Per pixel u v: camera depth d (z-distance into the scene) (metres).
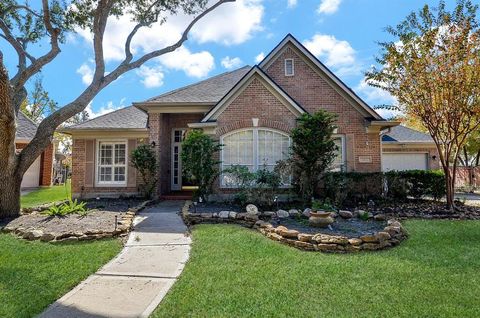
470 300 4.14
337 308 3.96
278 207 11.12
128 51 13.23
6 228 8.18
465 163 30.55
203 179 11.91
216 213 9.55
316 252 6.46
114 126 15.43
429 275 5.03
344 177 12.26
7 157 9.61
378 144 14.02
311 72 14.80
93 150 15.44
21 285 4.76
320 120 11.20
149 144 14.52
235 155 12.88
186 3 14.15
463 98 10.38
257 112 12.91
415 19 10.88
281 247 6.72
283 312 3.87
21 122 20.70
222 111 12.98
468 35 10.17
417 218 9.70
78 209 10.20
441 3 10.49
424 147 21.11
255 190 11.15
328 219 8.07
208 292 4.50
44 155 22.02
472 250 6.39
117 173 15.56
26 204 13.41
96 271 5.48
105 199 14.35
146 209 11.43
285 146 12.88
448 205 11.11
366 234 7.39
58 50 11.13
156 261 5.99
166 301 4.26
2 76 8.71
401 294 4.34
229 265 5.60
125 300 4.36
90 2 12.65
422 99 10.92
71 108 11.04
